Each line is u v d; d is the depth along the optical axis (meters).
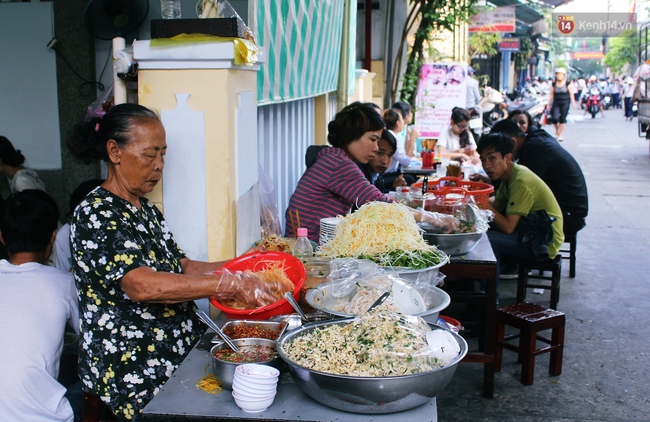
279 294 2.33
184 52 2.57
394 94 10.77
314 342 1.92
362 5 10.27
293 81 4.16
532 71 46.53
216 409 1.80
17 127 6.09
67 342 3.21
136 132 2.23
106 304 2.23
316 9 4.61
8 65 5.97
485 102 14.11
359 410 1.74
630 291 5.96
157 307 2.32
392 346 1.81
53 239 2.71
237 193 2.77
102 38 5.48
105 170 6.14
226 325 2.18
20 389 2.38
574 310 5.45
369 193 3.71
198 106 2.63
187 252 2.74
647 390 3.98
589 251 7.46
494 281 3.65
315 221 3.82
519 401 3.83
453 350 1.86
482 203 4.62
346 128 3.93
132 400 2.26
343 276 2.53
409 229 2.88
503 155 4.89
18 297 2.51
